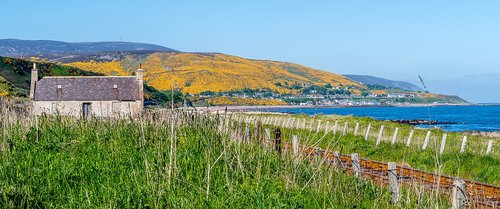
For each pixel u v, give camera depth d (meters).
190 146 12.16
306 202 9.10
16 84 99.88
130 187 9.62
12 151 12.45
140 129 14.16
